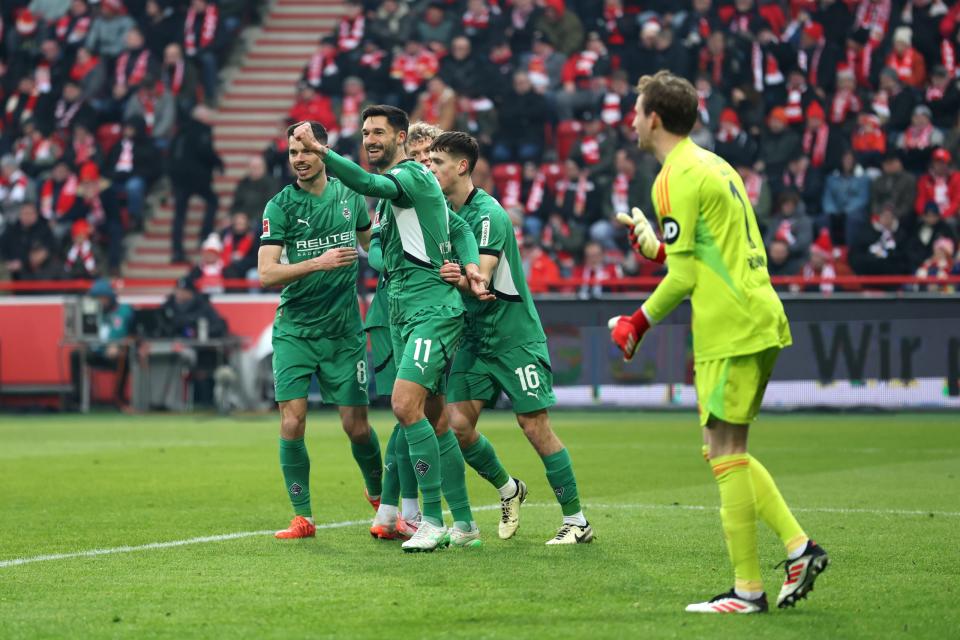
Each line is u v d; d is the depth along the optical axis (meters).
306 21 63.44
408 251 15.93
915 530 17.38
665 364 42.75
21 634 10.95
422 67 53.19
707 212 11.94
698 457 28.78
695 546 16.00
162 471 26.11
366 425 17.89
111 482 24.06
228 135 59.53
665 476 24.98
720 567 14.38
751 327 11.84
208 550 15.84
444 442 16.31
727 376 11.88
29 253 50.44
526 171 48.75
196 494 22.14
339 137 52.22
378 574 13.95
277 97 61.00
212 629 11.10
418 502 17.03
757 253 12.13
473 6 54.44
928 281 42.47
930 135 47.84
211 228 52.38
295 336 17.42
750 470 12.01
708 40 50.72
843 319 41.84
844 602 12.32
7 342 47.34
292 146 17.22
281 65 62.09
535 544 16.31
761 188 46.53
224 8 59.00
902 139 48.72
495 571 14.14
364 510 19.97
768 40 50.62
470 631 10.98
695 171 11.97
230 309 46.31
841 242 46.53
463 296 16.67
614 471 25.91
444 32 54.53
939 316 41.19
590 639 10.66
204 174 52.56
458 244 16.16
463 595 12.67
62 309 46.88
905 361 41.44
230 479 24.56
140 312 46.31
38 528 17.95
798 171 47.59
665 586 13.18
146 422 42.09
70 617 11.66
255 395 46.03
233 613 11.79
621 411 43.09
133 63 55.69
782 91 50.12
